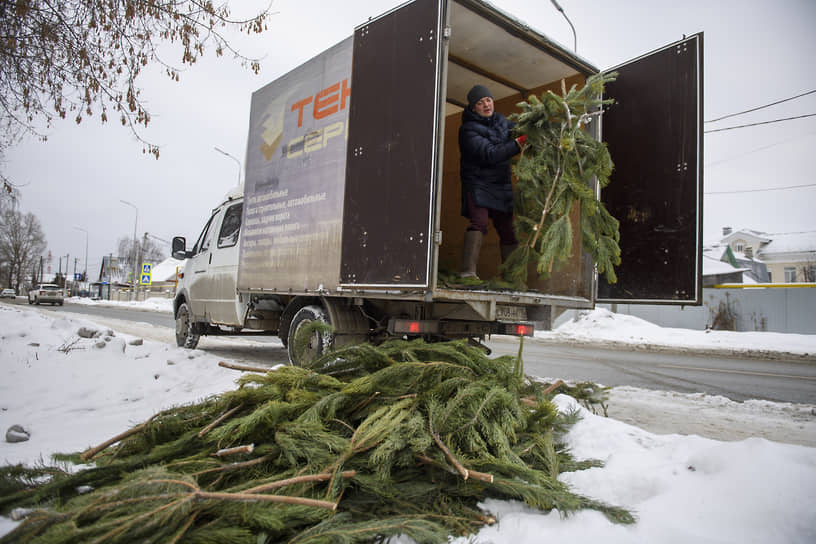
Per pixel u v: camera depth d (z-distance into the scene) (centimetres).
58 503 196
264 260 594
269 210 591
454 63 569
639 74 520
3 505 205
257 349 912
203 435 249
